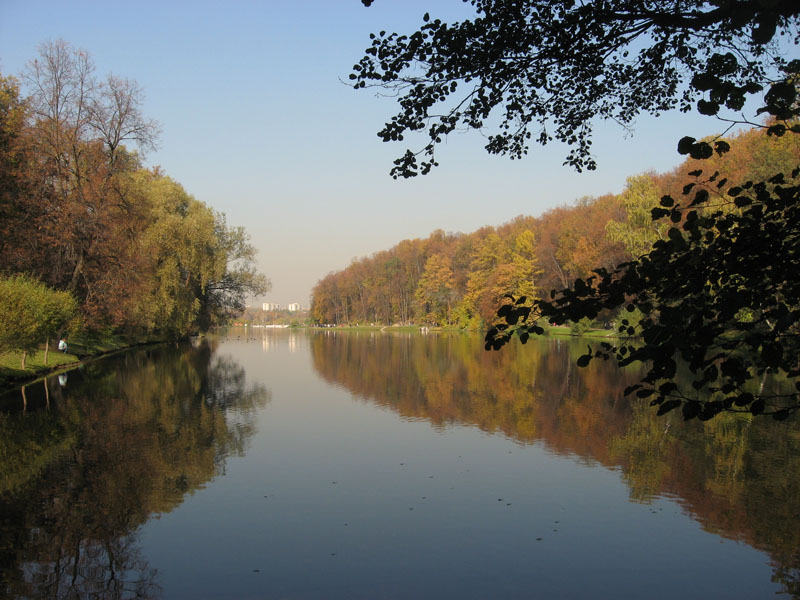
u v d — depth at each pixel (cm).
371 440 1274
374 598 589
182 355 3809
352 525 785
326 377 2530
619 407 1666
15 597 580
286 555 691
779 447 1184
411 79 470
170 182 4650
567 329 6309
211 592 596
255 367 3023
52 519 795
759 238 330
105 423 1425
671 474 1011
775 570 655
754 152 2406
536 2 435
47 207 2716
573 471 1034
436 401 1822
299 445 1223
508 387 2117
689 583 627
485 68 460
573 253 6059
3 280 2053
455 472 1031
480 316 7175
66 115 2900
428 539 739
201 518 803
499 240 7225
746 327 333
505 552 704
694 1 424
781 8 300
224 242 5225
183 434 1316
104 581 619
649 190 3447
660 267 340
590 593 601
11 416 1501
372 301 10700
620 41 437
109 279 3005
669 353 328
